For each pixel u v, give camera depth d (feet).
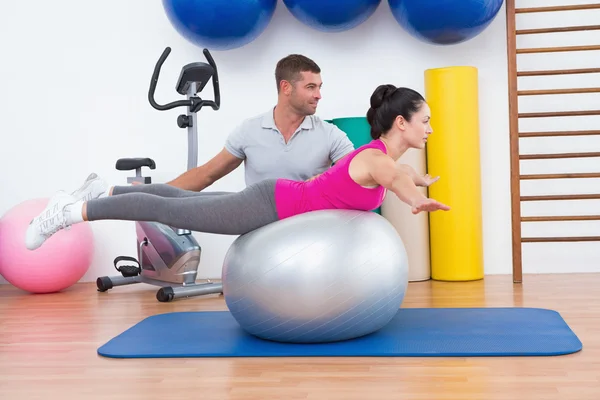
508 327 9.21
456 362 7.80
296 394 6.93
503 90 13.98
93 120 14.73
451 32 12.55
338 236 8.50
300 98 10.77
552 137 13.80
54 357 8.64
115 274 14.84
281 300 8.42
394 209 13.34
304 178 11.31
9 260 13.12
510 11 13.15
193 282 12.76
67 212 9.46
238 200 9.02
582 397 6.57
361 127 13.16
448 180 13.19
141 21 14.55
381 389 6.98
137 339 9.24
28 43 14.74
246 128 11.37
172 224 9.09
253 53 14.40
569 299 11.18
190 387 7.26
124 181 14.74
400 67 14.15
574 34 13.78
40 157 14.84
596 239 13.14
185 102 11.86
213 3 12.55
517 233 13.00
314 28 13.19
